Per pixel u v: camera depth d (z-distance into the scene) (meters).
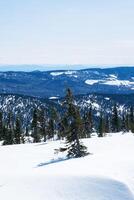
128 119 137.38
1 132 130.25
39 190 30.12
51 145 81.19
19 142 118.25
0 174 35.03
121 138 81.88
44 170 36.12
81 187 29.77
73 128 55.47
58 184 30.62
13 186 31.11
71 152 57.09
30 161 60.41
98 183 29.89
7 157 66.56
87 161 41.22
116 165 35.09
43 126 124.12
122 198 27.81
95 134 140.50
